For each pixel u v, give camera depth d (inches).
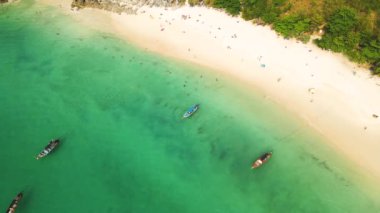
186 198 2117.4
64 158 2299.5
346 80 2600.9
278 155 2250.2
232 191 2130.9
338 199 2050.9
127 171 2245.3
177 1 3228.3
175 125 2453.2
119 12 3257.9
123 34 3073.3
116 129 2449.6
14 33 3122.5
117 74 2773.1
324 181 2122.3
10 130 2448.3
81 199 2114.9
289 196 2082.9
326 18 2856.8
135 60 2861.7
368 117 2388.0
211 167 2240.4
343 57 2741.1
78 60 2888.8
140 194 2138.3
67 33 3112.7
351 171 2151.8
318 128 2362.2
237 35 2955.2
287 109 2472.9
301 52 2795.3
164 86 2672.2
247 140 2337.6
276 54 2795.3
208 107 2519.7
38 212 2054.6
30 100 2623.0
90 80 2741.1
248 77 2672.2
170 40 2979.8
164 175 2223.2
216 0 3137.3
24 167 2258.9
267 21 2965.1
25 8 3358.8
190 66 2783.0
